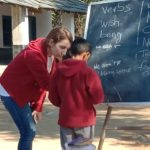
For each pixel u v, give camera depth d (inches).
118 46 237.3
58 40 187.0
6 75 200.2
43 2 810.2
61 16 961.5
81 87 178.1
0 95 201.8
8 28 960.3
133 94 228.4
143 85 227.5
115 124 328.8
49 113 372.2
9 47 964.6
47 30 974.4
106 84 234.4
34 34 976.9
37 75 191.3
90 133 182.2
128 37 236.4
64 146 182.7
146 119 346.9
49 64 196.7
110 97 232.1
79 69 178.5
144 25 234.1
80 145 168.9
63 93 181.2
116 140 282.7
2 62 900.6
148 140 283.1
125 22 239.0
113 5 245.1
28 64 192.7
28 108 202.4
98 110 383.9
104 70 237.0
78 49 179.8
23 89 198.4
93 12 250.4
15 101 199.3
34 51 192.9
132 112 374.0
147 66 229.0
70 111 179.8
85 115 179.8
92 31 247.1
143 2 237.3
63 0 919.0
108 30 242.4
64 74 179.9
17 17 724.7
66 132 182.2
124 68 233.5
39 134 301.7
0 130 315.9
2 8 941.2
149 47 230.7
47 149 268.4
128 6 240.7
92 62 241.1
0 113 372.8
